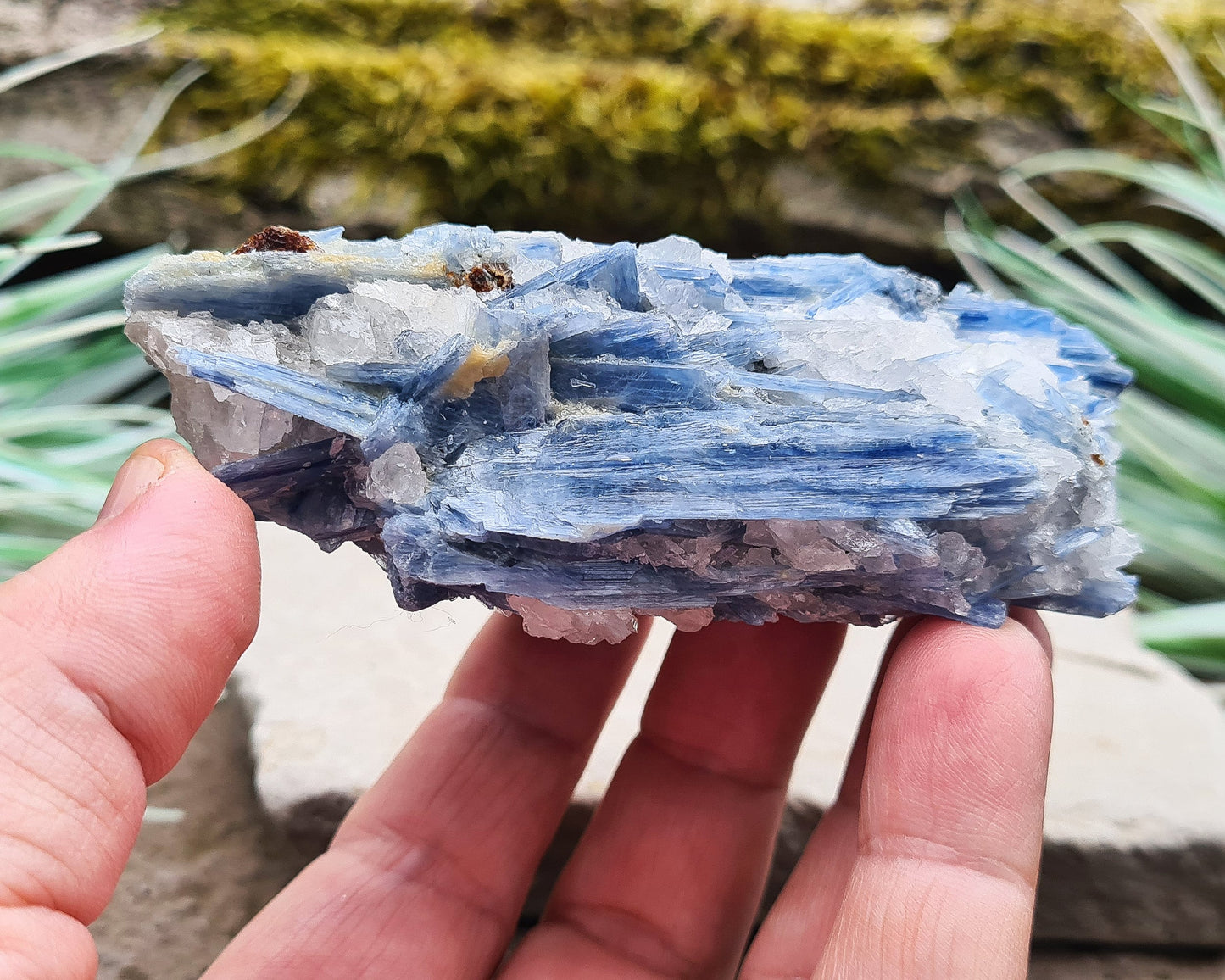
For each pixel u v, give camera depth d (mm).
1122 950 150
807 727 126
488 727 125
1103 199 227
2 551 176
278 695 155
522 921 152
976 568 92
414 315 88
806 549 87
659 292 98
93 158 217
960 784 88
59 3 221
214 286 88
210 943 145
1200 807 143
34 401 209
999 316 111
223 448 91
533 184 217
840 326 95
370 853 119
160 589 80
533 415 88
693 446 86
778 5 237
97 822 79
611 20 227
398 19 228
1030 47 226
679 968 117
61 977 75
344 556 188
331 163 217
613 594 87
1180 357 202
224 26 224
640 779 125
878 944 86
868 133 220
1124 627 183
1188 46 226
